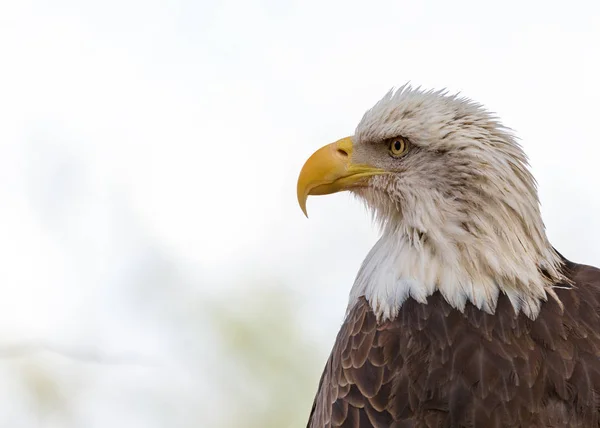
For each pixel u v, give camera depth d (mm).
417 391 10852
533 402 10625
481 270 11383
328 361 12164
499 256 11344
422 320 11289
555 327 11102
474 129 11523
